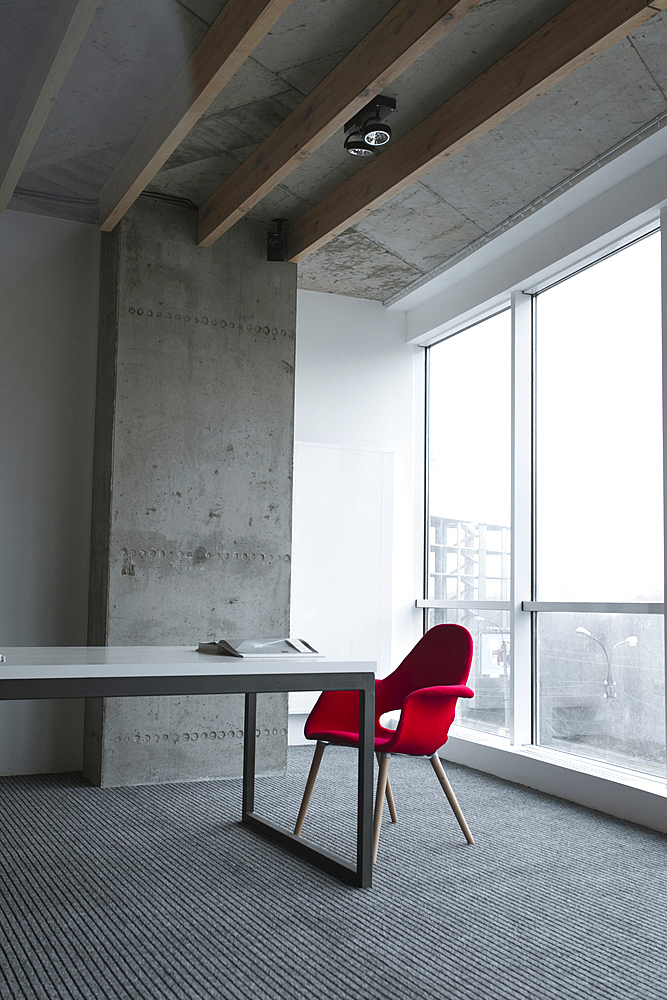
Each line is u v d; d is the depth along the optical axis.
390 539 6.34
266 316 5.26
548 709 5.09
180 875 3.13
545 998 2.22
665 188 4.21
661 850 3.61
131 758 4.72
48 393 5.09
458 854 3.48
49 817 3.96
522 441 5.40
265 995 2.20
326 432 6.34
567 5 3.30
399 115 4.13
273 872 3.18
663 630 4.27
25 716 4.96
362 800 3.07
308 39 3.55
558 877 3.20
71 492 5.10
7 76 3.93
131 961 2.39
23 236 5.09
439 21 3.04
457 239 5.45
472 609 5.86
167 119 3.86
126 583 4.77
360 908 2.83
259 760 5.04
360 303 6.55
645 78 3.72
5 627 4.89
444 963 2.41
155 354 4.93
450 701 3.50
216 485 5.04
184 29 3.49
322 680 3.05
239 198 4.57
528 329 5.49
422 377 6.70
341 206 4.77
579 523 4.96
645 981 2.33
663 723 4.25
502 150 4.39
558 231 5.00
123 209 4.62
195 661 2.93
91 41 3.58
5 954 2.42
